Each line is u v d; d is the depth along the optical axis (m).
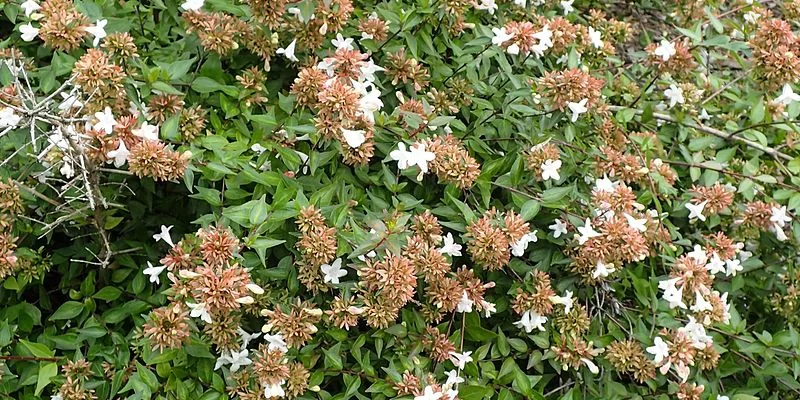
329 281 0.66
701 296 0.71
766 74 0.81
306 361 0.66
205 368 0.66
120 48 0.68
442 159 0.69
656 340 0.70
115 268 0.72
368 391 0.66
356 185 0.71
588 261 0.72
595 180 0.78
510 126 0.77
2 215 0.66
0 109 0.66
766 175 0.83
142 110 0.67
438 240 0.67
